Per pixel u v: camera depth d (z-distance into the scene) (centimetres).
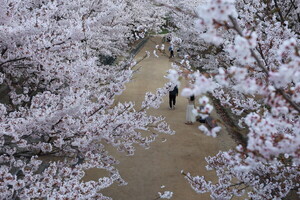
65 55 637
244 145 388
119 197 825
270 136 276
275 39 555
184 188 880
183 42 1516
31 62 566
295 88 273
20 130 457
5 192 392
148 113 1410
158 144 1123
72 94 524
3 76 623
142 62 2300
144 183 895
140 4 2191
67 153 585
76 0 806
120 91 566
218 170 656
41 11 552
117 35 1451
